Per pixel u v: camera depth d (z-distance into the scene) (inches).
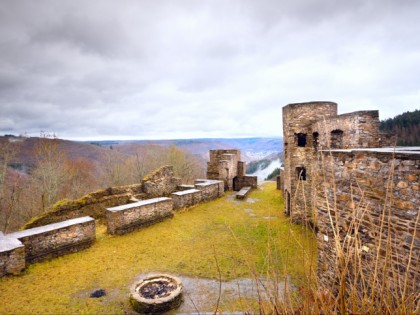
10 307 247.9
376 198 178.9
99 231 451.8
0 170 800.3
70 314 241.6
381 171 175.8
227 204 651.5
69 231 362.6
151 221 478.6
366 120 337.7
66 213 468.8
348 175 201.8
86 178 1302.9
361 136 337.7
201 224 494.0
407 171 159.6
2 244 305.7
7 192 821.2
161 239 418.0
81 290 279.0
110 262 341.4
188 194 601.0
